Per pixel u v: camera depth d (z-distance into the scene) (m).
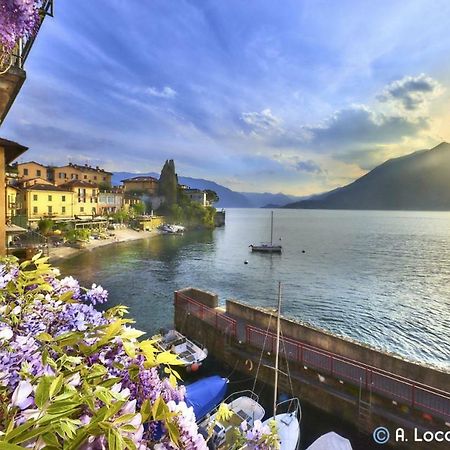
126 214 106.62
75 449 0.92
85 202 91.69
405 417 11.95
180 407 1.40
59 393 1.05
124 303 34.09
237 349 17.92
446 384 12.56
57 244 65.62
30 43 4.84
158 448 1.27
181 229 121.31
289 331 17.53
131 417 1.07
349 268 58.34
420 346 25.25
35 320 1.89
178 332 21.50
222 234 122.56
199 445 1.33
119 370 1.54
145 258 64.69
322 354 15.27
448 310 34.34
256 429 2.34
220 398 13.39
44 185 78.06
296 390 14.91
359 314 33.03
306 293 41.31
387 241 103.38
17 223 56.88
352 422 13.03
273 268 57.66
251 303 36.84
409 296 40.00
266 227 165.12
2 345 1.41
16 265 2.48
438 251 80.44
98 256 63.97
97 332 1.62
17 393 1.06
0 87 5.49
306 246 90.31
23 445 0.88
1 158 12.33
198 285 44.38
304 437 13.16
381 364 14.10
